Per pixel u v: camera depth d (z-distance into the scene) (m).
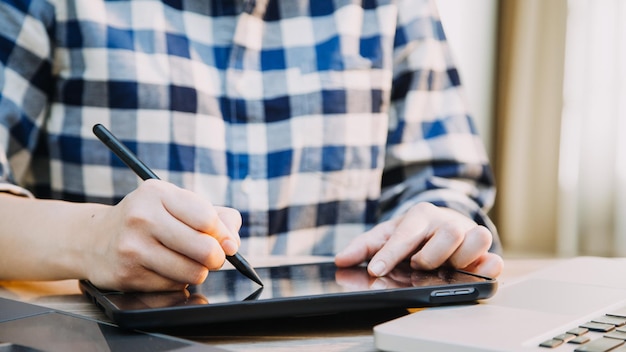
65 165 0.78
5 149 0.70
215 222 0.44
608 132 2.79
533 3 2.92
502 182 3.06
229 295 0.41
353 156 0.86
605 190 2.83
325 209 0.86
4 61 0.72
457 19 2.73
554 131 2.91
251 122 0.82
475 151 0.88
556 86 2.89
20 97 0.73
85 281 0.50
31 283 0.57
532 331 0.34
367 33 0.89
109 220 0.48
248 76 0.82
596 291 0.46
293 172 0.83
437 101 0.91
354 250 0.56
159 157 0.78
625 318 0.37
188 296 0.41
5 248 0.53
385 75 0.88
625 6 2.72
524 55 2.96
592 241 2.87
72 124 0.77
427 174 0.86
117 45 0.76
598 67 2.79
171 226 0.43
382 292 0.41
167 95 0.78
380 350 0.34
